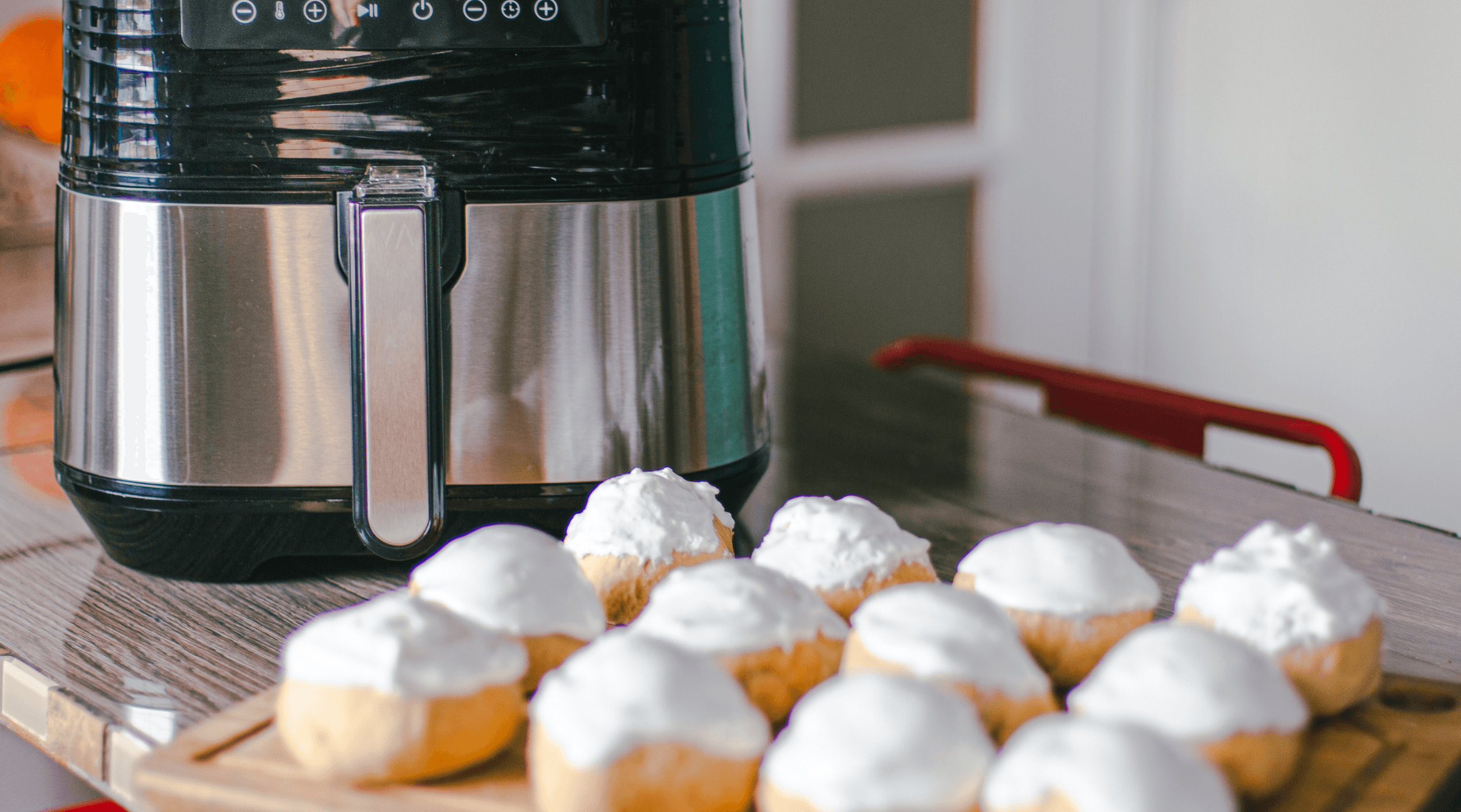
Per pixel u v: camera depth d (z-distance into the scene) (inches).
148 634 37.4
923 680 31.3
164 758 32.6
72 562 40.3
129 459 37.7
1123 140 112.3
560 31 36.4
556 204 37.0
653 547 35.5
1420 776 32.7
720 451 38.9
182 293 37.1
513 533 34.1
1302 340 110.7
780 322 98.1
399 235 35.9
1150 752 29.1
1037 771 29.1
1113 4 108.3
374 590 39.1
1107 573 33.8
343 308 37.1
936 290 106.6
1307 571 33.4
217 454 37.6
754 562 34.1
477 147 36.7
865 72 97.7
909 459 46.8
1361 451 109.2
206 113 36.5
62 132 38.4
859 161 98.4
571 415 37.7
